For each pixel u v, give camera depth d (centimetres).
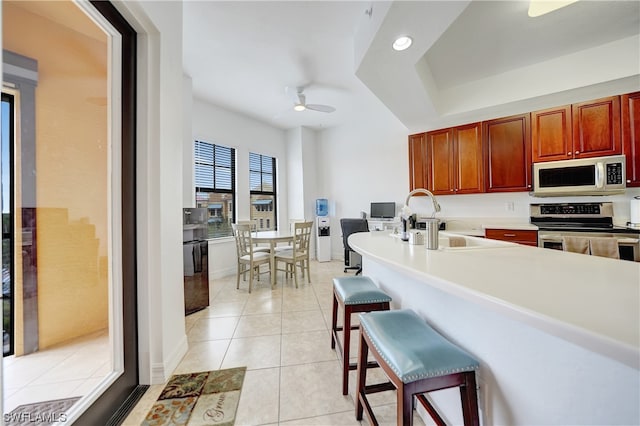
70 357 136
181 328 189
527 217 340
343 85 355
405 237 189
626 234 245
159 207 158
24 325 131
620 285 74
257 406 139
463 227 385
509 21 220
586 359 63
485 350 93
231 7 209
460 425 108
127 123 149
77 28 138
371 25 199
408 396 82
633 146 250
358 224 423
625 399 57
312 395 148
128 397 145
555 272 91
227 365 177
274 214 544
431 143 379
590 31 236
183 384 157
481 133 338
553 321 51
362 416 129
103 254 144
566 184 280
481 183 338
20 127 131
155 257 158
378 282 200
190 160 331
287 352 193
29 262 134
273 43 258
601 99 266
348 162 530
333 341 197
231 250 441
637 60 244
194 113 388
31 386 124
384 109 448
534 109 320
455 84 339
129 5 136
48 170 143
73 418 112
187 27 233
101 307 143
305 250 389
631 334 44
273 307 284
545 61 286
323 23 229
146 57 157
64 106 142
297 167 545
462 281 80
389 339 99
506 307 61
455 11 167
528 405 77
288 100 403
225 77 330
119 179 144
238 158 460
